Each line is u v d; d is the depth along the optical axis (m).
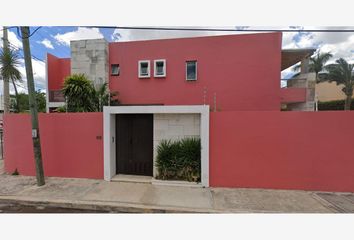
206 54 9.83
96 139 5.46
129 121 5.68
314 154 4.60
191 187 4.87
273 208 3.86
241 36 9.54
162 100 10.18
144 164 5.61
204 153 4.89
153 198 4.27
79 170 5.55
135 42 10.38
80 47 10.46
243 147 4.82
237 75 9.57
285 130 4.68
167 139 5.27
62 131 5.61
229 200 4.18
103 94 8.83
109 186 4.92
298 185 4.66
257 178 4.79
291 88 9.95
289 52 10.29
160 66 10.30
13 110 16.09
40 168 5.00
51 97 10.74
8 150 5.98
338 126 4.52
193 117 5.18
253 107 9.43
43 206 4.12
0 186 4.95
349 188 4.49
